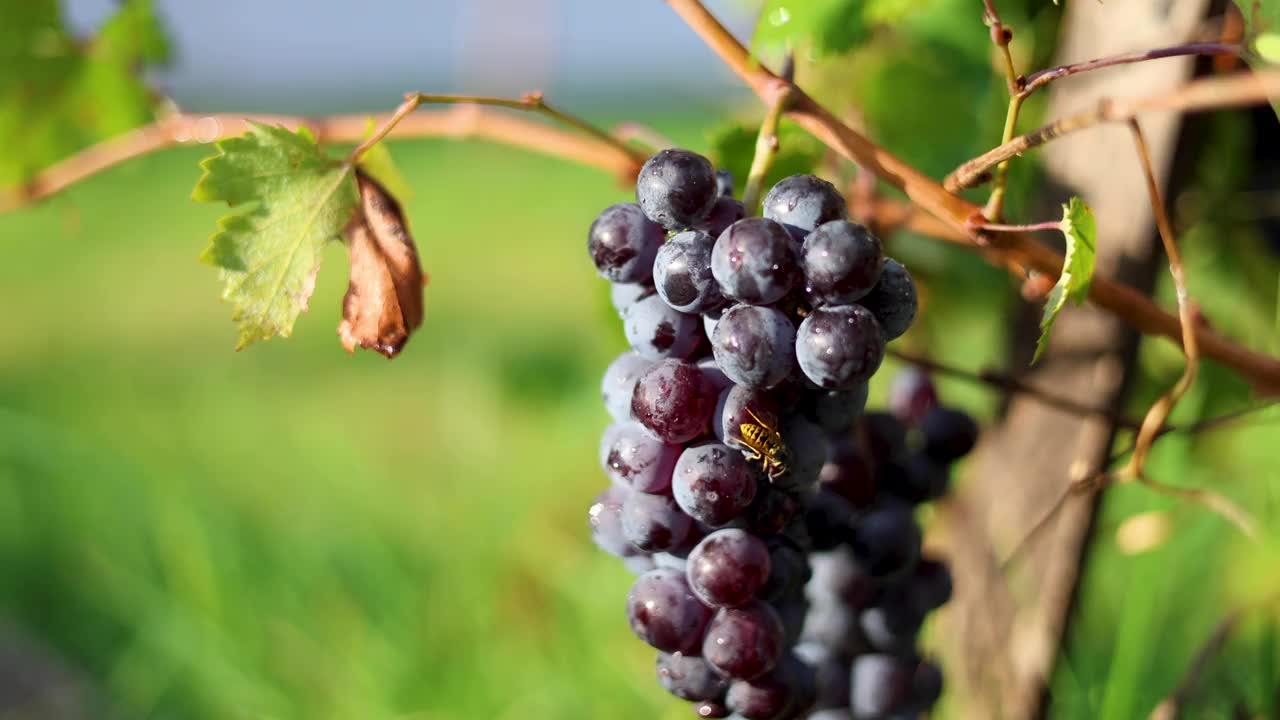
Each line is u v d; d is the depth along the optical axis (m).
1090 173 0.59
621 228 0.48
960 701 0.64
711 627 0.49
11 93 0.67
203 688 0.90
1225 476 0.66
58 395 1.60
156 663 0.94
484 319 2.41
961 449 0.55
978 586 0.63
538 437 1.12
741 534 0.48
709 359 0.48
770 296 0.46
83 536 1.09
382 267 0.52
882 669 0.55
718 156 0.57
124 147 0.66
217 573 0.95
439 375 2.02
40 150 0.68
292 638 0.91
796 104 0.50
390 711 0.83
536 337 1.19
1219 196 0.67
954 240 0.57
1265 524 0.61
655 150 0.60
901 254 0.65
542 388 1.13
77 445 1.17
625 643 0.81
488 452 1.12
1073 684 0.63
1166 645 0.64
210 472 1.21
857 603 0.55
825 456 0.49
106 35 0.68
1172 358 0.66
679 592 0.49
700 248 0.47
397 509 1.09
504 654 0.85
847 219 0.47
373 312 0.52
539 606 0.90
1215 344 0.54
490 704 0.82
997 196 0.50
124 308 2.62
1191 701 0.60
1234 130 0.65
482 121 0.60
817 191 0.47
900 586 0.55
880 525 0.54
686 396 0.47
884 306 0.47
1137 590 0.62
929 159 0.63
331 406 1.85
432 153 4.33
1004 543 0.62
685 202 0.47
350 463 1.13
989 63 0.62
